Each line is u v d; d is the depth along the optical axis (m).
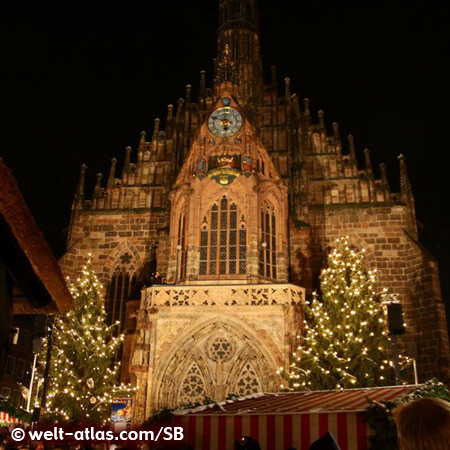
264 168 45.75
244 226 42.94
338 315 36.88
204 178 44.47
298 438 14.34
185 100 57.59
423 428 4.00
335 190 51.91
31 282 9.08
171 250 44.50
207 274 42.09
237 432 14.90
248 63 57.53
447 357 42.59
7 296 8.34
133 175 55.12
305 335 38.62
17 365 61.69
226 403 17.56
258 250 41.97
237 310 38.53
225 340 38.69
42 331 29.98
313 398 17.53
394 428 13.01
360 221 50.03
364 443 13.63
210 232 43.25
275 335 37.69
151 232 52.19
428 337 44.25
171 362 38.41
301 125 55.12
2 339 7.12
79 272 51.09
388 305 28.97
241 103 54.78
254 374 37.62
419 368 43.88
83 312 42.16
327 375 34.22
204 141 46.12
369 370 34.28
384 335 36.16
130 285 50.69
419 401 4.22
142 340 38.62
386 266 48.09
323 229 50.28
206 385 37.84
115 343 41.66
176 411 15.85
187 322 38.75
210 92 57.03
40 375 39.53
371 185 51.59
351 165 52.81
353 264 38.97
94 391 39.47
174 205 45.81
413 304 46.12
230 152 45.62
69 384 38.66
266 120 54.88
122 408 36.69
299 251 46.72
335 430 14.02
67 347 40.16
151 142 56.56
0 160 7.38
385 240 49.00
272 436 14.61
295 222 47.62
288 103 54.59
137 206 53.75
